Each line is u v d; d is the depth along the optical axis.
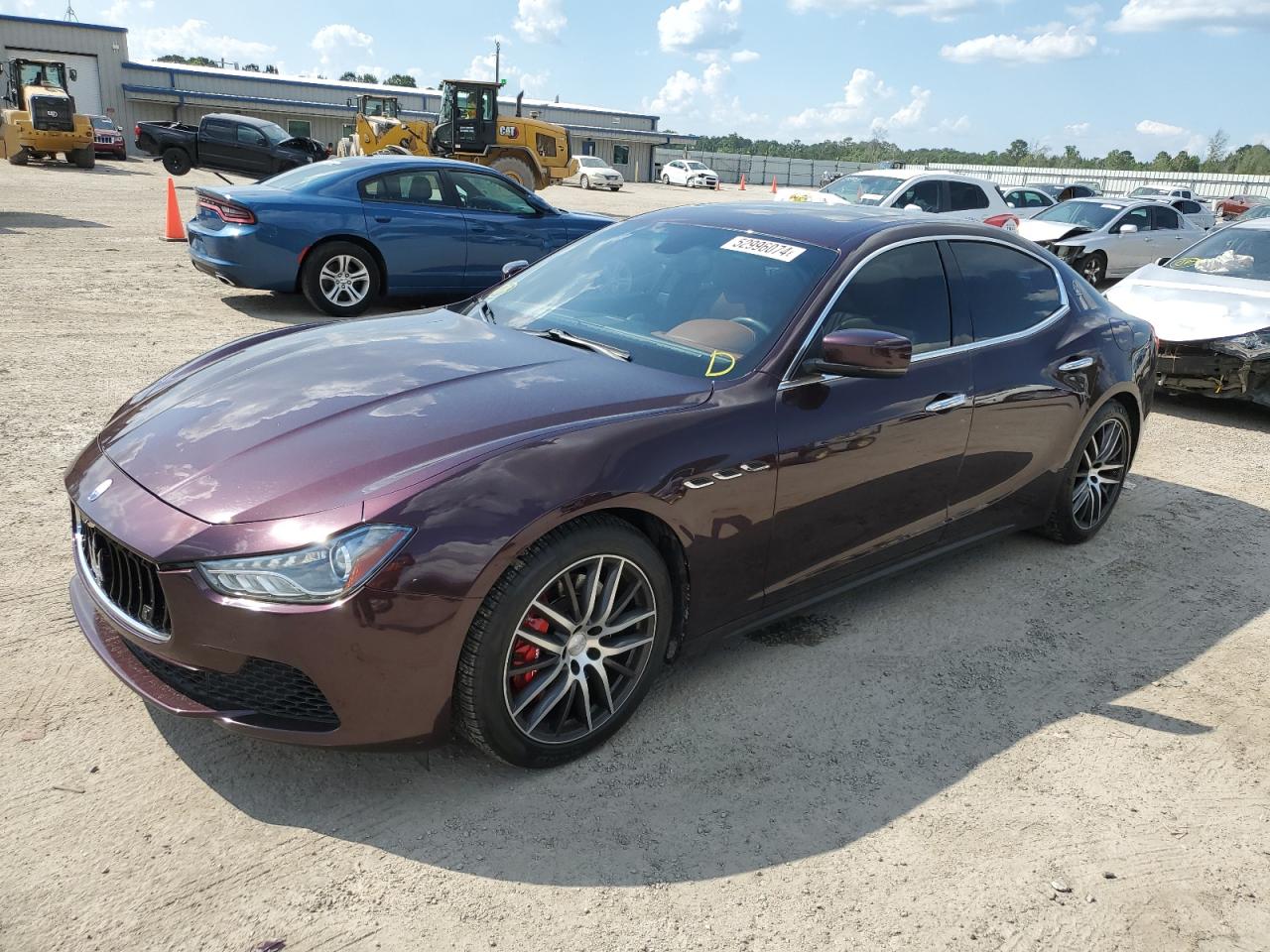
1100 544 4.66
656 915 2.19
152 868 2.22
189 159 25.84
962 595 4.00
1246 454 6.38
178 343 7.29
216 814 2.41
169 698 2.38
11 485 4.34
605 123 62.84
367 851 2.33
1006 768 2.84
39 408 5.47
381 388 2.80
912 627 3.69
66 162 30.14
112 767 2.55
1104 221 14.74
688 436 2.75
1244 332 6.91
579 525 2.53
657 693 3.11
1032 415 3.94
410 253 8.92
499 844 2.38
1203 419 7.32
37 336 7.17
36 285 9.22
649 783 2.65
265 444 2.51
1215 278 7.77
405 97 54.56
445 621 2.30
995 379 3.73
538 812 2.51
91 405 5.60
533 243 9.61
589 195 33.75
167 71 48.28
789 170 68.94
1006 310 3.94
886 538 3.49
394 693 2.31
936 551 3.82
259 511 2.28
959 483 3.71
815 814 2.57
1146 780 2.83
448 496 2.32
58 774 2.50
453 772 2.65
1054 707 3.19
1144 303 7.66
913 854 2.45
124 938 2.02
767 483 2.94
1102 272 14.34
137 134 25.47
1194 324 7.17
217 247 8.37
